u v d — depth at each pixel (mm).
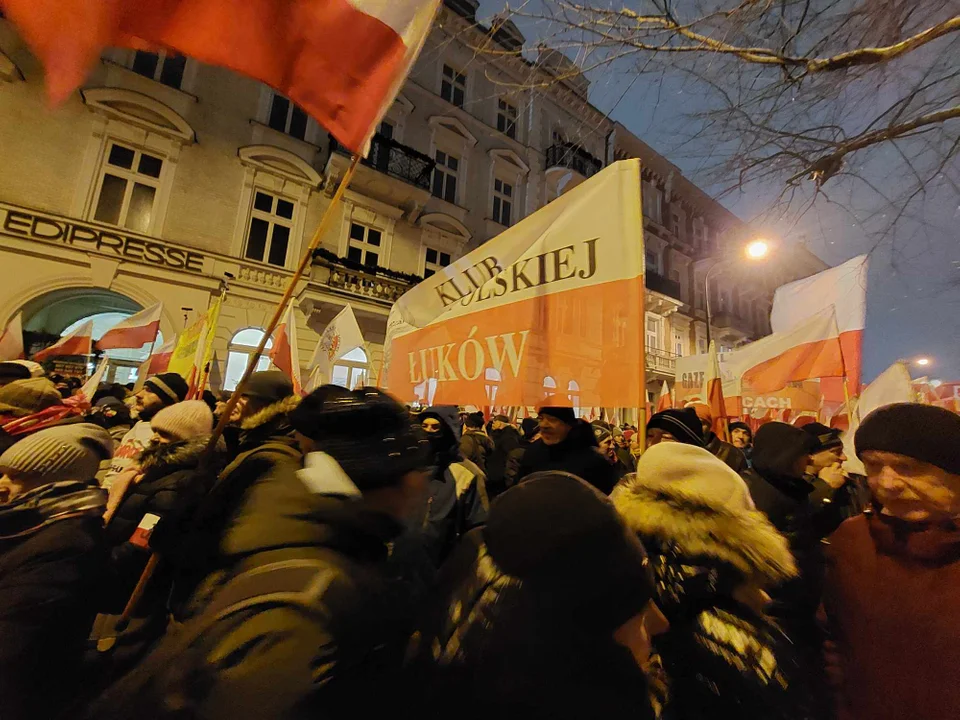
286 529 793
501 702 700
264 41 1386
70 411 2160
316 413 958
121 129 8680
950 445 1086
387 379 3078
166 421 1865
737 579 946
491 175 14070
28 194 7832
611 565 734
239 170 9922
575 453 2295
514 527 774
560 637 713
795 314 3932
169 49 1258
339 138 1469
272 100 10586
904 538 1162
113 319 10273
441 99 13141
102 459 1423
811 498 2371
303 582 710
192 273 9109
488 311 2221
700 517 1012
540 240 2025
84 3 1072
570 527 738
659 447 1197
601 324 1732
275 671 630
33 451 1234
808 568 1543
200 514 1146
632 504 1153
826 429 2561
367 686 723
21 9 1012
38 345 8180
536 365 1928
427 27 1456
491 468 4020
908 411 1170
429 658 837
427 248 12555
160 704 642
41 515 1219
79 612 1210
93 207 8344
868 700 1120
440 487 2098
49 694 1130
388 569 900
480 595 802
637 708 724
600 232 1811
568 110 16141
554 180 15492
